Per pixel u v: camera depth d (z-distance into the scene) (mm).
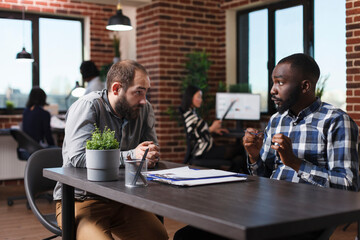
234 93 5273
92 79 5113
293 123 1945
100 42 6578
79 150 1856
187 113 4602
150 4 5723
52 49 6406
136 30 6031
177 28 5715
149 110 2264
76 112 1941
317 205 1178
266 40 5633
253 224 982
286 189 1412
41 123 4902
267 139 2053
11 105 6082
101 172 1560
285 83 1890
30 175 2158
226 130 4879
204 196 1299
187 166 1926
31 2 5945
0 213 4375
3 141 5691
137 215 1990
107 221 1896
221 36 6035
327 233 1455
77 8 6324
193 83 5625
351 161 1733
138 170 1461
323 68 4992
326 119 1848
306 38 5102
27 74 6238
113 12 6641
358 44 4262
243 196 1298
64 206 1782
